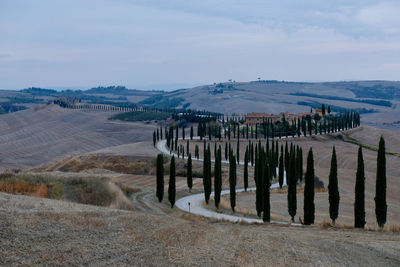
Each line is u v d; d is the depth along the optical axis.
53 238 19.52
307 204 45.41
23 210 23.92
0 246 17.14
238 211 61.09
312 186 45.41
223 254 22.06
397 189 96.81
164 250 21.11
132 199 58.22
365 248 26.81
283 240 27.75
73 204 29.88
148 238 22.94
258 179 54.88
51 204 27.86
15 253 16.77
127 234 22.88
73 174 69.56
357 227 39.75
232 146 184.25
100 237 21.31
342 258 23.77
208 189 66.50
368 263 23.11
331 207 43.81
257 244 25.53
